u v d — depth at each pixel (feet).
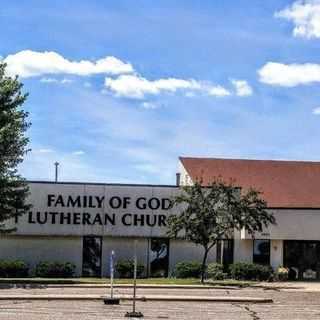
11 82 113.91
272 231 136.67
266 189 154.30
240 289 107.14
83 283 109.60
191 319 64.28
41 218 133.39
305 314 71.31
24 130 116.06
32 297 81.30
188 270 130.31
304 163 167.12
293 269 139.23
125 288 103.91
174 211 135.03
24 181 118.52
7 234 131.75
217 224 118.21
